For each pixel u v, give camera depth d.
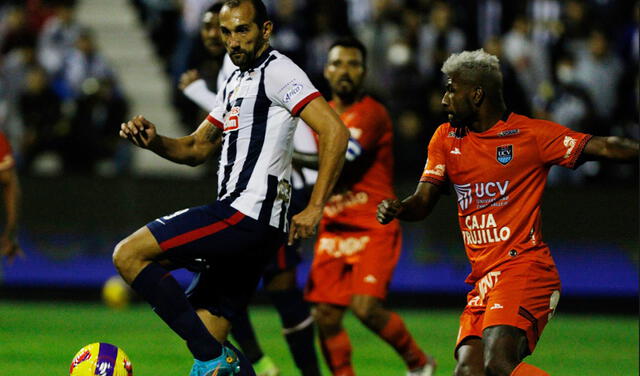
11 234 28.25
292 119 18.09
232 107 18.20
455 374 18.06
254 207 17.86
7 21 57.91
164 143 19.02
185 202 47.06
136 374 28.09
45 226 47.66
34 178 47.81
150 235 17.64
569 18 56.06
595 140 17.55
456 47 52.66
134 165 54.25
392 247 25.52
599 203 46.06
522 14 55.66
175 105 54.41
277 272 25.28
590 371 30.31
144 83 60.09
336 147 17.48
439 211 46.34
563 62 52.19
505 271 17.91
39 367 29.06
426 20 55.84
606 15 56.44
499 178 18.05
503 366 16.77
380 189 25.69
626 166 50.00
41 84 51.50
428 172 18.98
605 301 45.94
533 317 17.52
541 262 17.91
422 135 48.53
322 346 25.75
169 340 35.31
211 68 50.34
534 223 18.03
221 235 17.81
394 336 25.20
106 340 35.09
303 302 25.70
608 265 45.97
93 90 51.41
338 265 25.47
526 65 52.88
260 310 45.81
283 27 52.28
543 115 49.09
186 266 18.78
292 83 17.70
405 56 50.19
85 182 47.59
